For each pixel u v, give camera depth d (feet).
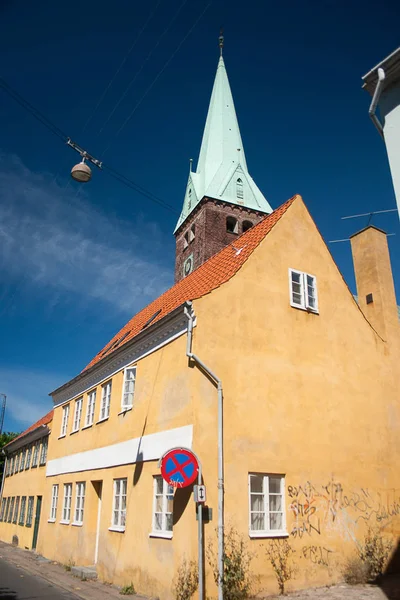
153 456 40.96
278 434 39.40
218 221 130.82
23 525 85.87
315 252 48.93
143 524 40.24
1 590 40.37
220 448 35.96
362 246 55.88
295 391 41.75
